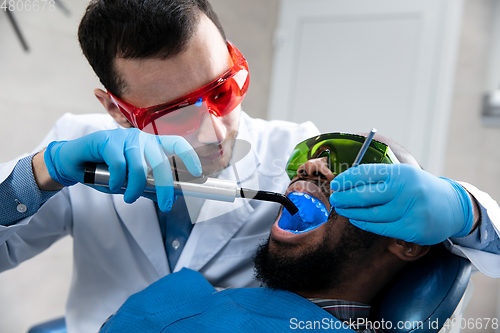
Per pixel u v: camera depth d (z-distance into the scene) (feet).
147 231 3.33
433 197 2.17
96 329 3.41
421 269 2.64
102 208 3.40
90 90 6.18
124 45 2.27
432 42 7.12
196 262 3.35
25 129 5.57
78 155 2.33
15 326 5.75
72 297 3.51
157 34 2.21
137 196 2.33
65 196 3.47
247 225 3.41
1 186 2.43
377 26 7.63
